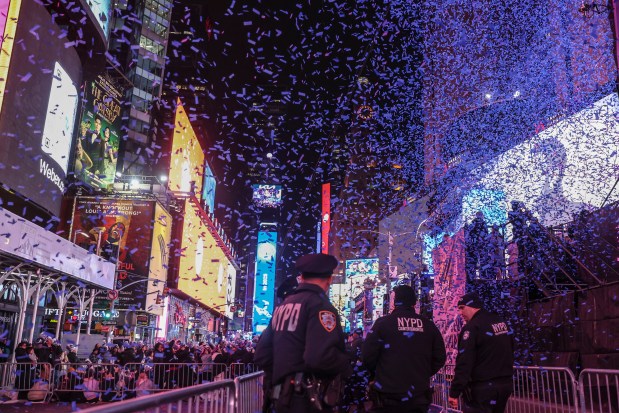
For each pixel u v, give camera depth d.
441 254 19.19
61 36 33.22
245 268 163.12
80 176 51.00
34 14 29.23
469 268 16.73
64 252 21.91
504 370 5.94
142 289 46.59
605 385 7.11
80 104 49.03
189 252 63.59
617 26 13.41
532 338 14.63
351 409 9.90
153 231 48.59
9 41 26.92
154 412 2.89
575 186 17.64
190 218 64.38
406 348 5.15
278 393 3.66
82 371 17.33
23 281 21.45
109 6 41.03
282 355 3.69
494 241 16.91
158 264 50.59
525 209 16.52
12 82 27.06
